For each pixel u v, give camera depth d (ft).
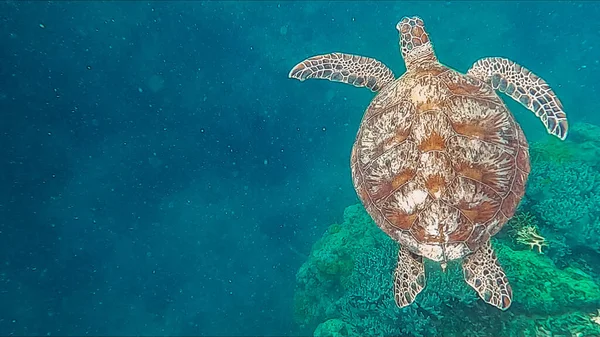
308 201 49.21
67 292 50.70
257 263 46.91
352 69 19.63
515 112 40.01
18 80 60.44
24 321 49.21
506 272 17.85
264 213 50.19
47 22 59.00
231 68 61.41
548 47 48.80
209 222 51.52
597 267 19.16
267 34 63.57
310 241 45.32
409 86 14.67
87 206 57.11
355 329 22.07
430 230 12.63
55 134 60.90
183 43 62.64
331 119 55.88
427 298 19.31
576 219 19.06
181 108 60.23
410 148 13.20
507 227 20.20
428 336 19.24
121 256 52.03
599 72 43.60
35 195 57.62
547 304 16.72
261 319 41.86
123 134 60.80
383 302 21.40
